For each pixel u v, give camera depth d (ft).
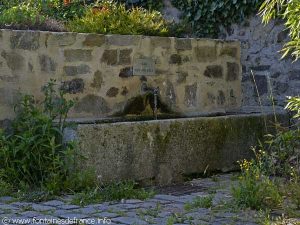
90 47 19.61
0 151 17.06
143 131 18.31
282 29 23.61
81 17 24.54
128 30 21.63
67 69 19.12
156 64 21.30
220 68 23.53
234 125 20.88
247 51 24.52
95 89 19.76
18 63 18.13
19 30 18.19
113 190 16.44
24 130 17.51
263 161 19.43
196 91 22.61
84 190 16.79
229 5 24.75
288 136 18.47
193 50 22.44
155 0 26.71
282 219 13.96
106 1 26.04
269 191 15.40
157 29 22.47
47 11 26.17
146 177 18.40
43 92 18.57
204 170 19.97
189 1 25.72
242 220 13.87
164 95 21.56
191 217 13.92
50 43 18.76
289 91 23.52
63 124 17.43
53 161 16.75
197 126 19.72
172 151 19.04
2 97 17.84
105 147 17.46
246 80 24.53
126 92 20.56
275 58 23.84
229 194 16.92
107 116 20.06
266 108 23.66
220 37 25.29
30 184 17.04
